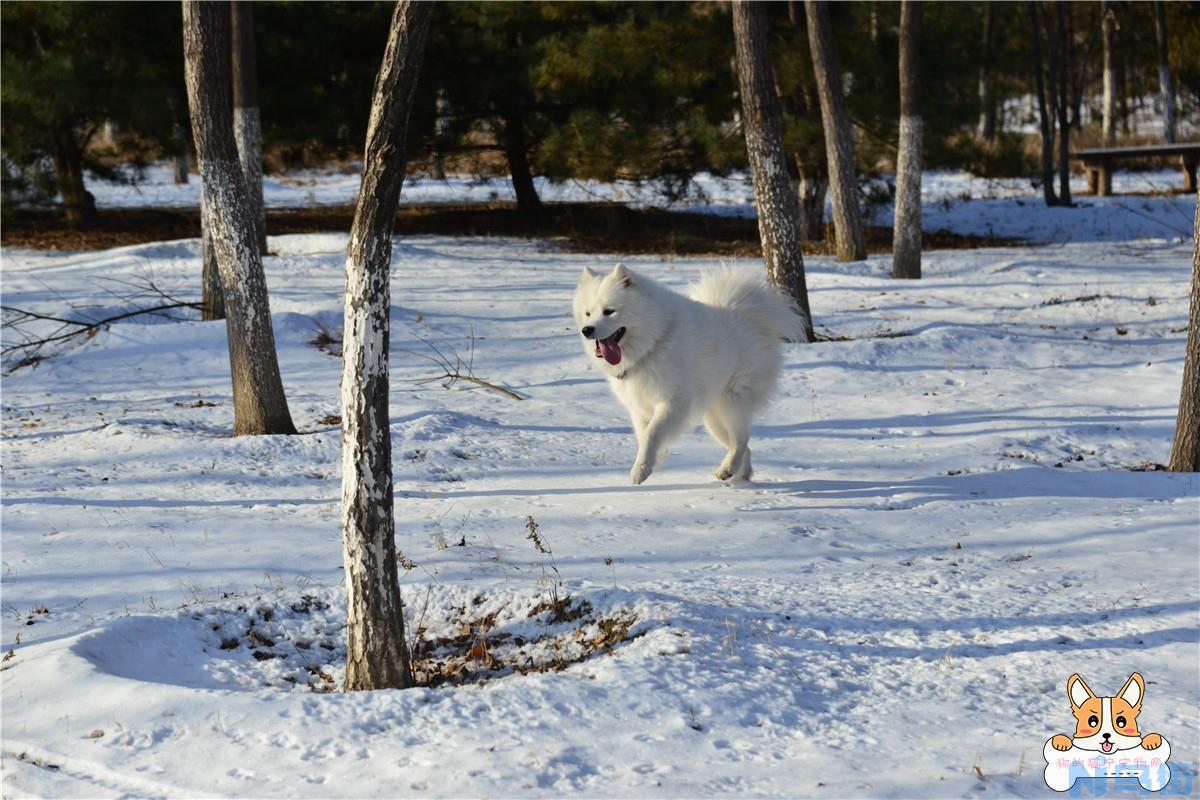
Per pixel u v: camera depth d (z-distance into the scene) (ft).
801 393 40.01
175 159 94.68
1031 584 20.12
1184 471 28.32
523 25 94.84
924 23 85.87
